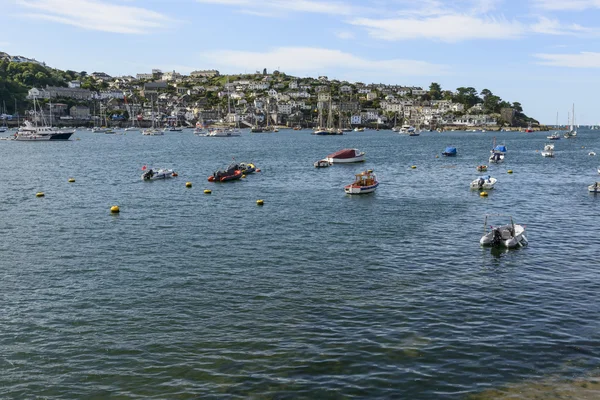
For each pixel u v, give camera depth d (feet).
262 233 174.50
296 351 88.89
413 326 98.53
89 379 81.35
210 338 94.12
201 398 75.61
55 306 109.29
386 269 134.00
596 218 199.11
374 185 268.62
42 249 154.30
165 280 125.39
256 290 118.11
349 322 100.48
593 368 82.79
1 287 120.88
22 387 79.36
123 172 359.25
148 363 85.61
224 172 312.29
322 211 215.10
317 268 134.82
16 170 370.32
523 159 481.46
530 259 143.33
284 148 633.61
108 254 148.77
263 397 75.61
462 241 163.32
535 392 76.13
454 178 332.60
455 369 82.79
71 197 250.57
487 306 108.47
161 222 192.65
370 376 80.89
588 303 110.11
